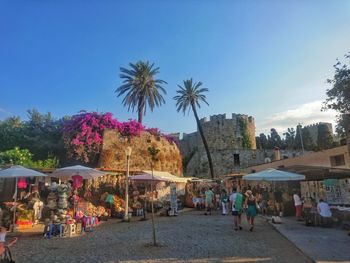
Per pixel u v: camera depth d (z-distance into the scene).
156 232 13.85
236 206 14.52
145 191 25.95
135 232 14.02
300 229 13.86
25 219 16.31
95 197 24.23
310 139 60.81
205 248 10.13
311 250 9.20
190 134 63.75
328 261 7.86
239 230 14.19
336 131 16.27
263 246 10.38
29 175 14.10
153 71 41.84
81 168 16.38
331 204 17.88
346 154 22.22
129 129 33.88
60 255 9.33
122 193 25.61
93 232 14.28
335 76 15.71
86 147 31.31
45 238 12.71
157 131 38.06
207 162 56.75
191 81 50.84
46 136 36.09
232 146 58.75
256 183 28.97
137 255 9.23
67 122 33.38
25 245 11.10
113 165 31.61
